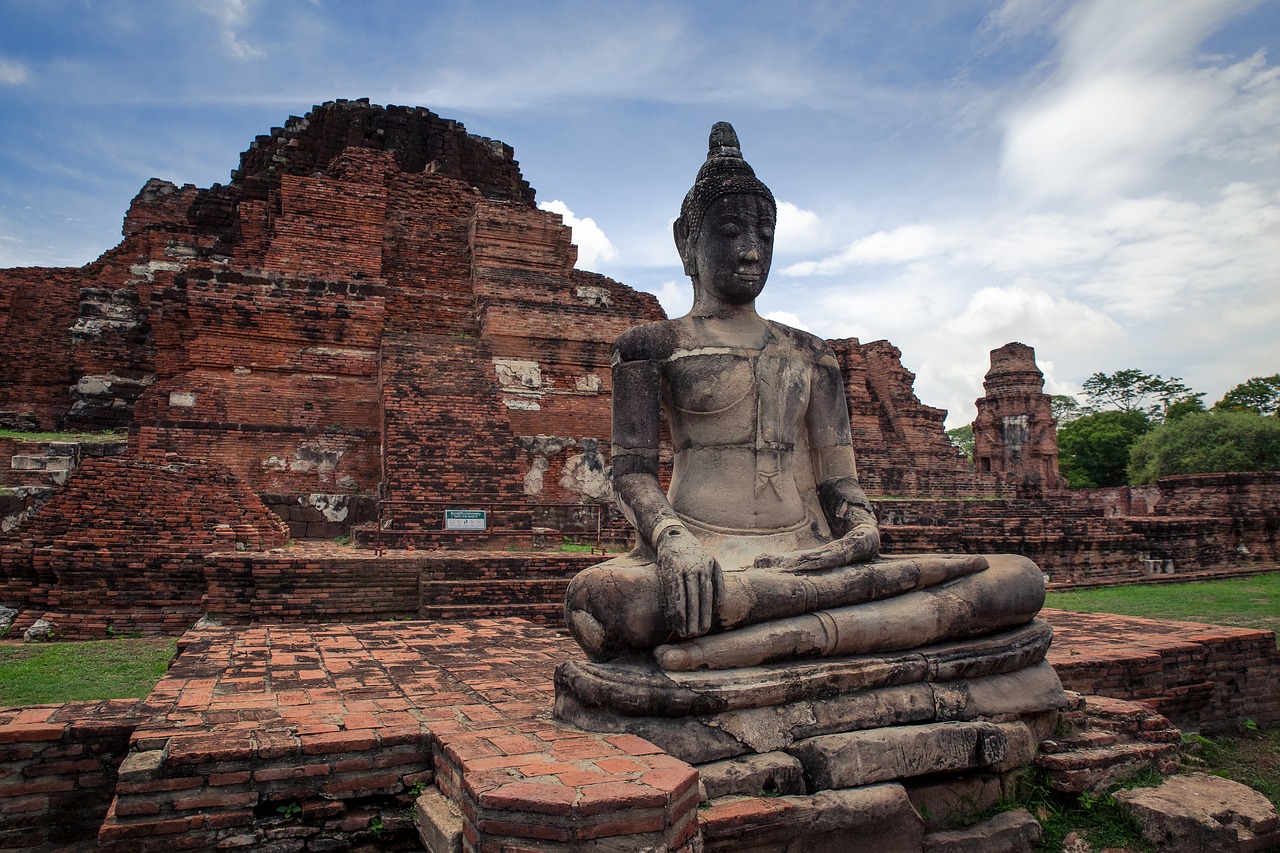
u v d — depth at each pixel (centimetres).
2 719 500
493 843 350
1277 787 632
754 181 612
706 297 623
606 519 1641
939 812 486
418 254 2252
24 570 1088
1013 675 541
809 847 426
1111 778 513
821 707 477
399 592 1130
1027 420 3719
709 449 581
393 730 466
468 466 1570
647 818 353
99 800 486
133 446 1595
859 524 561
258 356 1736
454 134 2883
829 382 620
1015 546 1723
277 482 1666
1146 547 1889
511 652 796
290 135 2789
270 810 430
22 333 2395
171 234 2405
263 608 1075
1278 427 3634
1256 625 1080
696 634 470
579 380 1911
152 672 796
